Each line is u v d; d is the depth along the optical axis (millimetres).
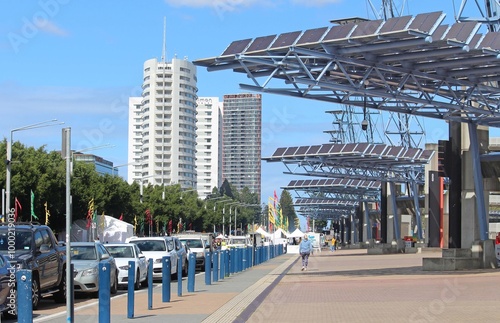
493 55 30250
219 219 151375
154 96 163000
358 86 31500
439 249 70188
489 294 22781
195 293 24297
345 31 28531
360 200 102375
